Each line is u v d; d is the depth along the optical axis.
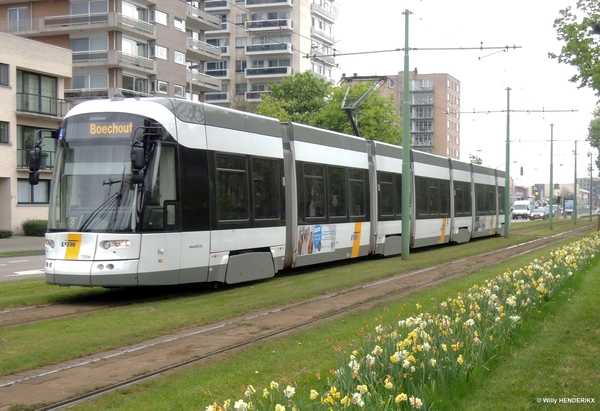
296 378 7.55
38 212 43.50
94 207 13.71
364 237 22.36
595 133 56.03
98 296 14.98
